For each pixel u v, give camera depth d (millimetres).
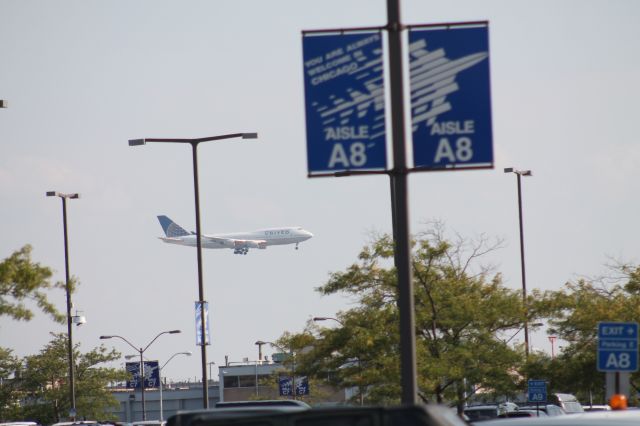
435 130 56500
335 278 160500
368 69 57000
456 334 161000
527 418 36250
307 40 57281
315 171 56875
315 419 37031
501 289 166000
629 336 82438
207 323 178125
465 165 56250
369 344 154250
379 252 158375
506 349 160500
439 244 159750
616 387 82750
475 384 162750
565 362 166500
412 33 56969
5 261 112938
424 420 35656
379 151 56719
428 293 157750
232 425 38375
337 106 57000
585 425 33969
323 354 160750
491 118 56312
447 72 56656
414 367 55938
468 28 56781
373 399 160875
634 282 175625
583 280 177750
